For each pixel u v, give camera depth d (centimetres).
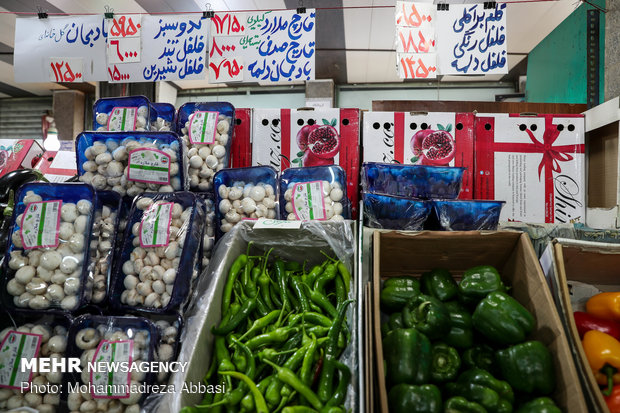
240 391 149
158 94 532
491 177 260
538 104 338
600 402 133
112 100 240
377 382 144
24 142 310
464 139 262
